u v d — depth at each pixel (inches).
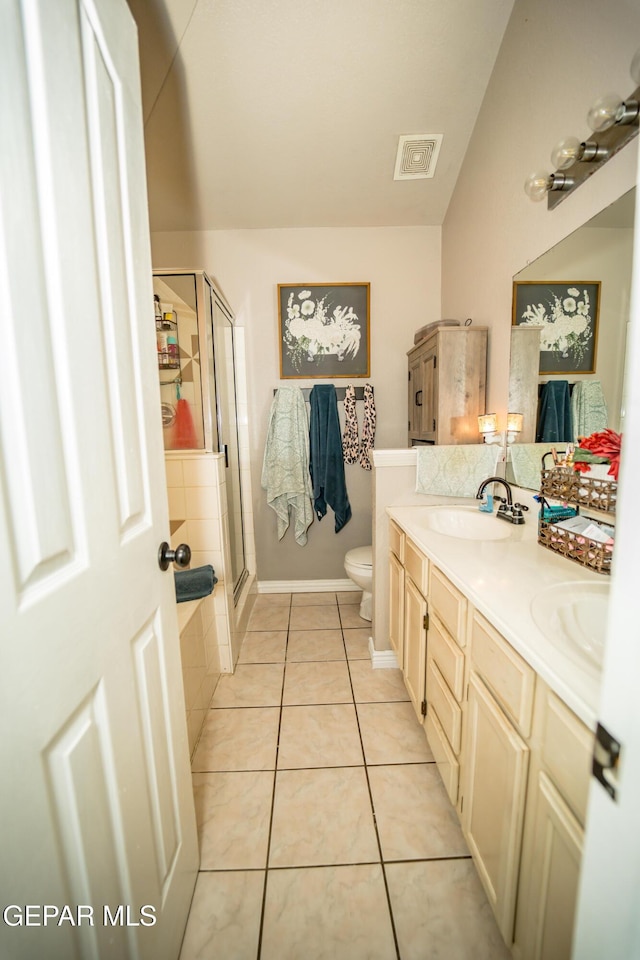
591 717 20.1
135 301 28.4
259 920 35.7
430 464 68.6
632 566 12.4
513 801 27.9
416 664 54.2
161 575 31.8
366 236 96.7
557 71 48.3
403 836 42.9
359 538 107.0
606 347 42.6
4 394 16.0
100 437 22.9
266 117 70.4
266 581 108.6
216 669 70.4
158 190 84.0
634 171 37.9
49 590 18.0
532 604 31.5
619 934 13.1
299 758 53.5
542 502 47.8
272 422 98.1
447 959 32.9
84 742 20.6
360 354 99.5
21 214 16.9
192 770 51.9
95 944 20.8
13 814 15.7
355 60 62.7
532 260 55.7
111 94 25.3
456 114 71.1
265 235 96.3
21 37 16.9
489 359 71.4
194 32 58.5
